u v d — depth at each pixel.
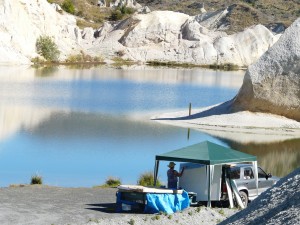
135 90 82.44
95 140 41.91
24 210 21.89
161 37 160.88
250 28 171.75
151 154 37.59
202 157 23.44
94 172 32.00
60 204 23.20
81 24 173.12
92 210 22.44
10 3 126.88
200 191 23.75
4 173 30.91
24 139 41.19
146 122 52.19
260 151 40.56
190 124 51.66
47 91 74.62
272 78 53.78
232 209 23.33
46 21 140.62
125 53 153.50
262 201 15.55
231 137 46.03
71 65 131.50
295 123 52.97
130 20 163.75
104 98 70.62
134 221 20.81
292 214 13.93
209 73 127.19
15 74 97.44
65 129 46.34
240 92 55.09
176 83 97.38
